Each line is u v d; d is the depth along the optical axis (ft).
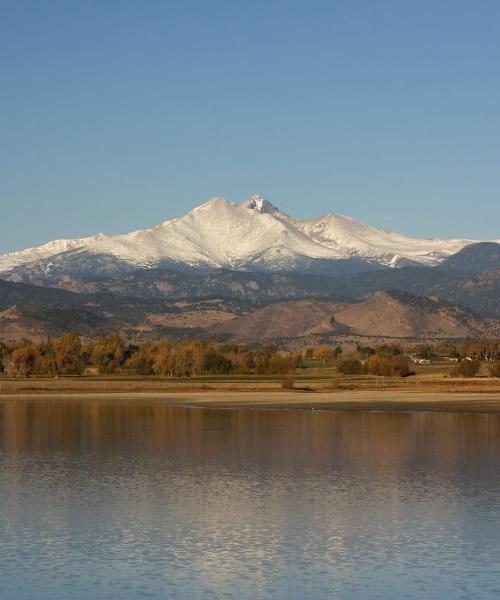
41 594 151.84
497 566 166.40
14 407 565.94
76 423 442.50
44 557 173.06
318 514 209.97
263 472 273.33
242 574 162.30
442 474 268.21
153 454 317.22
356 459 302.45
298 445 342.85
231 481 256.32
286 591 153.28
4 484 250.98
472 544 181.68
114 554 175.32
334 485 249.14
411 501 224.94
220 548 179.73
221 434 385.29
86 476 265.34
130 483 252.62
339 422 442.09
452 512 211.61
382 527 196.85
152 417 479.41
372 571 163.84
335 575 161.68
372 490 240.73
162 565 167.84
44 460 301.43
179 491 239.91
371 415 486.79
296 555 174.50
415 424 429.38
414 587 154.61
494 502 223.10
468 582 156.87
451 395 650.84
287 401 603.26
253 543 183.73
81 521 202.69
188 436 377.09
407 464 290.56
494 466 284.61
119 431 399.85
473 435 377.09
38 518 205.77
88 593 152.35
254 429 407.23
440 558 171.83
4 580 159.02
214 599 149.48
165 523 200.95
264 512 212.23
